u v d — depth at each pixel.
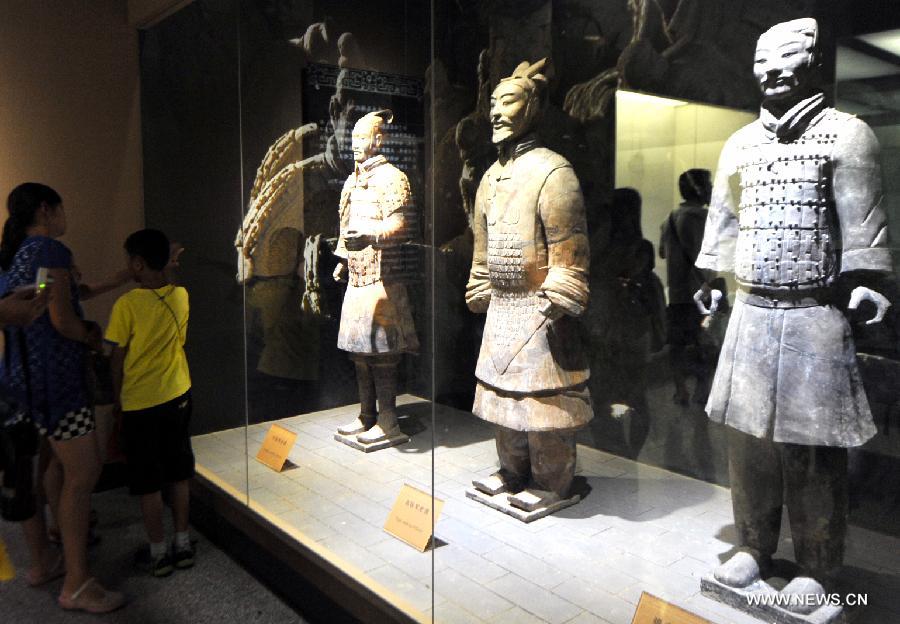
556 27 2.07
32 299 2.06
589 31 1.97
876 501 1.58
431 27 2.38
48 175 3.64
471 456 2.50
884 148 1.51
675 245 1.84
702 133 1.76
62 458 2.57
